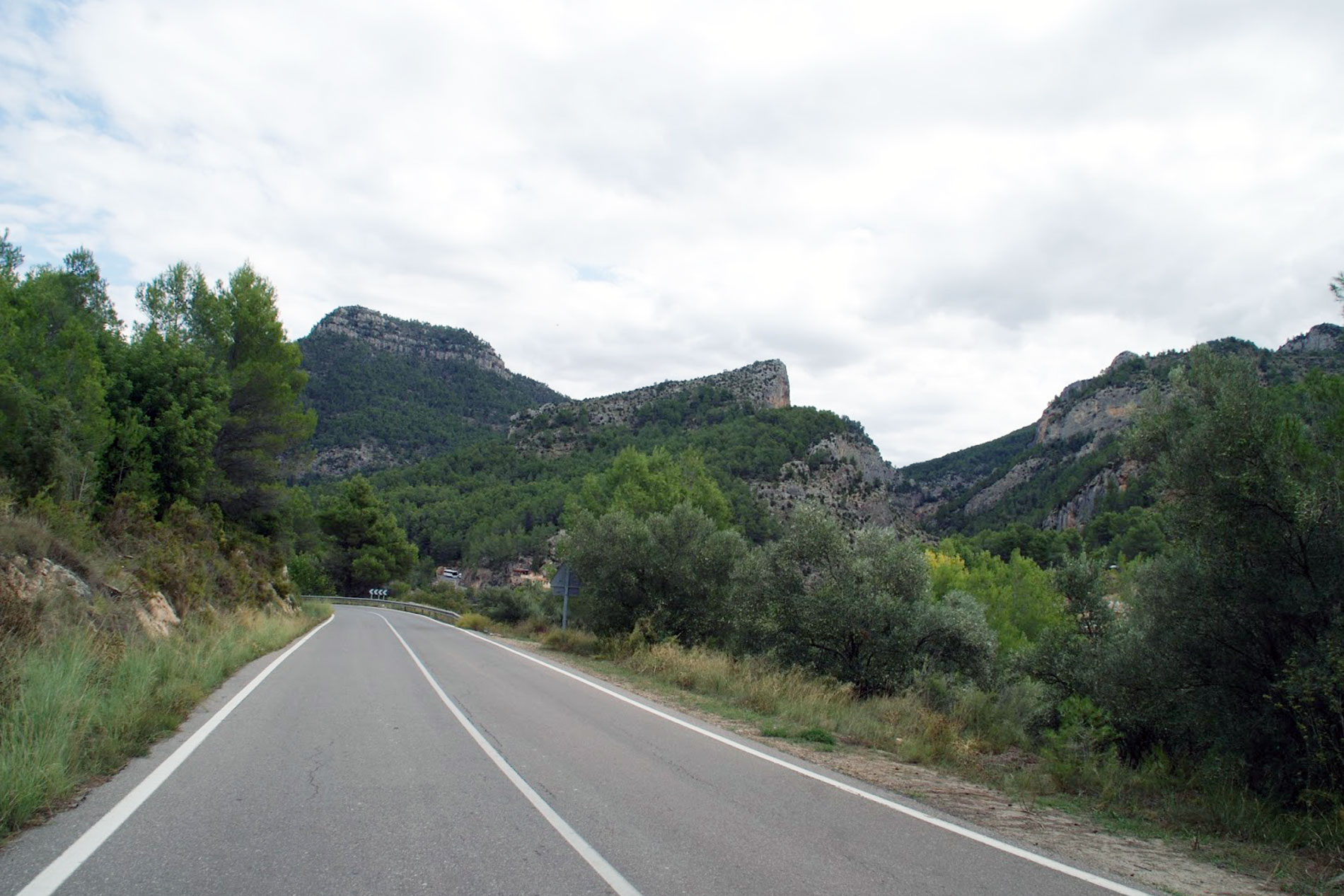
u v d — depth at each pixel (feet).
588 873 14.14
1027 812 21.07
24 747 17.22
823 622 51.70
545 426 546.67
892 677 50.01
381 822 17.01
